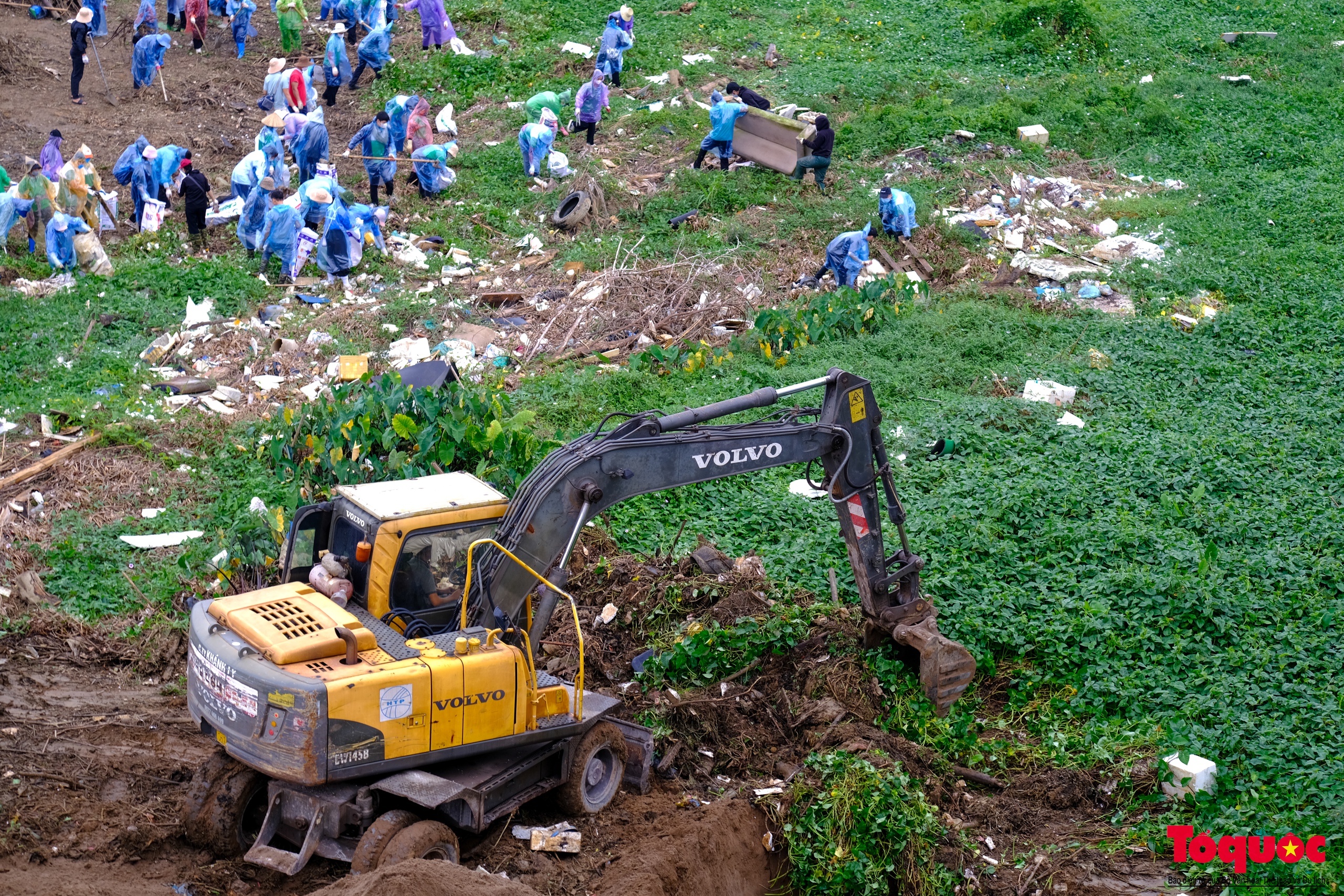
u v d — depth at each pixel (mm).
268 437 14234
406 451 13391
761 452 9375
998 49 31531
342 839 7688
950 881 8508
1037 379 17453
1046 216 23500
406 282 19516
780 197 23219
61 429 14312
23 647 10586
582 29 31562
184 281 18469
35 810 8367
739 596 11516
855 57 30891
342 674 7402
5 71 26344
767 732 10109
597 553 12492
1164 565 12320
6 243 19141
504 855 8188
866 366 17391
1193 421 16312
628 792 9227
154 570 11734
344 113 26578
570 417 15461
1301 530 13312
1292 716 10016
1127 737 9938
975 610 11500
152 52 26000
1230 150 27141
